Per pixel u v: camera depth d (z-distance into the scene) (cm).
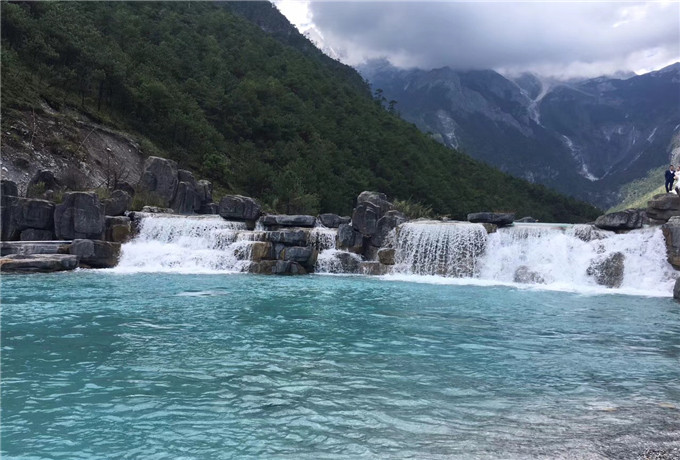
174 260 2741
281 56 15238
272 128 10262
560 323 1409
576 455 544
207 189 4338
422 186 11544
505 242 2692
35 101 5069
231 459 544
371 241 3005
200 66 10944
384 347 1088
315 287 2139
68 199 2789
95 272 2431
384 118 15088
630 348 1112
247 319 1384
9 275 2200
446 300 1831
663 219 2511
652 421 656
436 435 609
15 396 741
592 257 2434
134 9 11856
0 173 3972
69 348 1027
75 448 571
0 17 5738
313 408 704
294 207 6962
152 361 940
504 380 851
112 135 5703
